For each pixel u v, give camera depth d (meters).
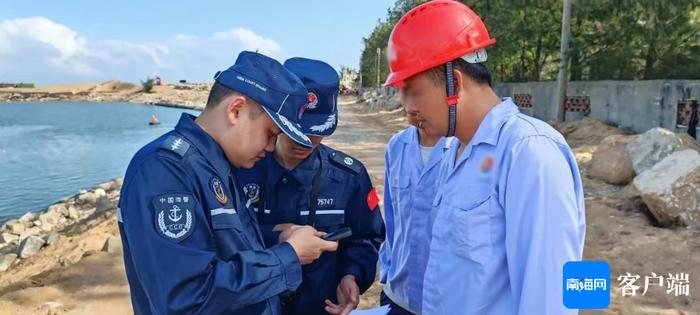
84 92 103.12
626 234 6.10
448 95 1.68
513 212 1.55
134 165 1.68
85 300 4.73
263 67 1.75
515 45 20.05
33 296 4.76
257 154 1.81
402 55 1.71
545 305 1.51
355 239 2.56
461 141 1.80
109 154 23.17
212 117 1.77
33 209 13.73
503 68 24.66
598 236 6.17
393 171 2.37
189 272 1.54
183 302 1.54
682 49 16.75
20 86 118.88
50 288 4.94
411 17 1.74
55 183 16.92
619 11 16.36
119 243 6.29
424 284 1.79
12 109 65.19
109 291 4.93
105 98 94.62
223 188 1.73
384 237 2.65
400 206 2.29
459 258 1.66
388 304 2.40
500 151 1.62
